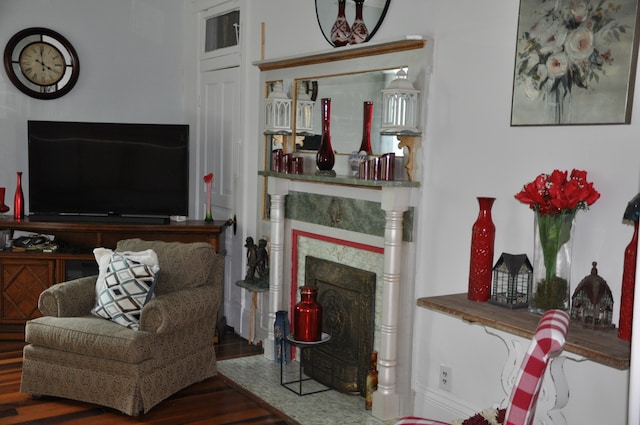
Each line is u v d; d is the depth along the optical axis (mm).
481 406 2984
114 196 5020
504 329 2338
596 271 2350
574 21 2494
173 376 3561
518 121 2734
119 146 4973
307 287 3650
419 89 3186
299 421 3328
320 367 3895
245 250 4898
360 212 3602
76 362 3420
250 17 4727
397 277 3258
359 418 3371
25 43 5199
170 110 5730
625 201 2361
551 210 2402
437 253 3180
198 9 5406
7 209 4961
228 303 5152
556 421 2312
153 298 3473
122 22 5488
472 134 2967
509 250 2822
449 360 3148
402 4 3324
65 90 5320
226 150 5168
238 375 4004
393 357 3318
